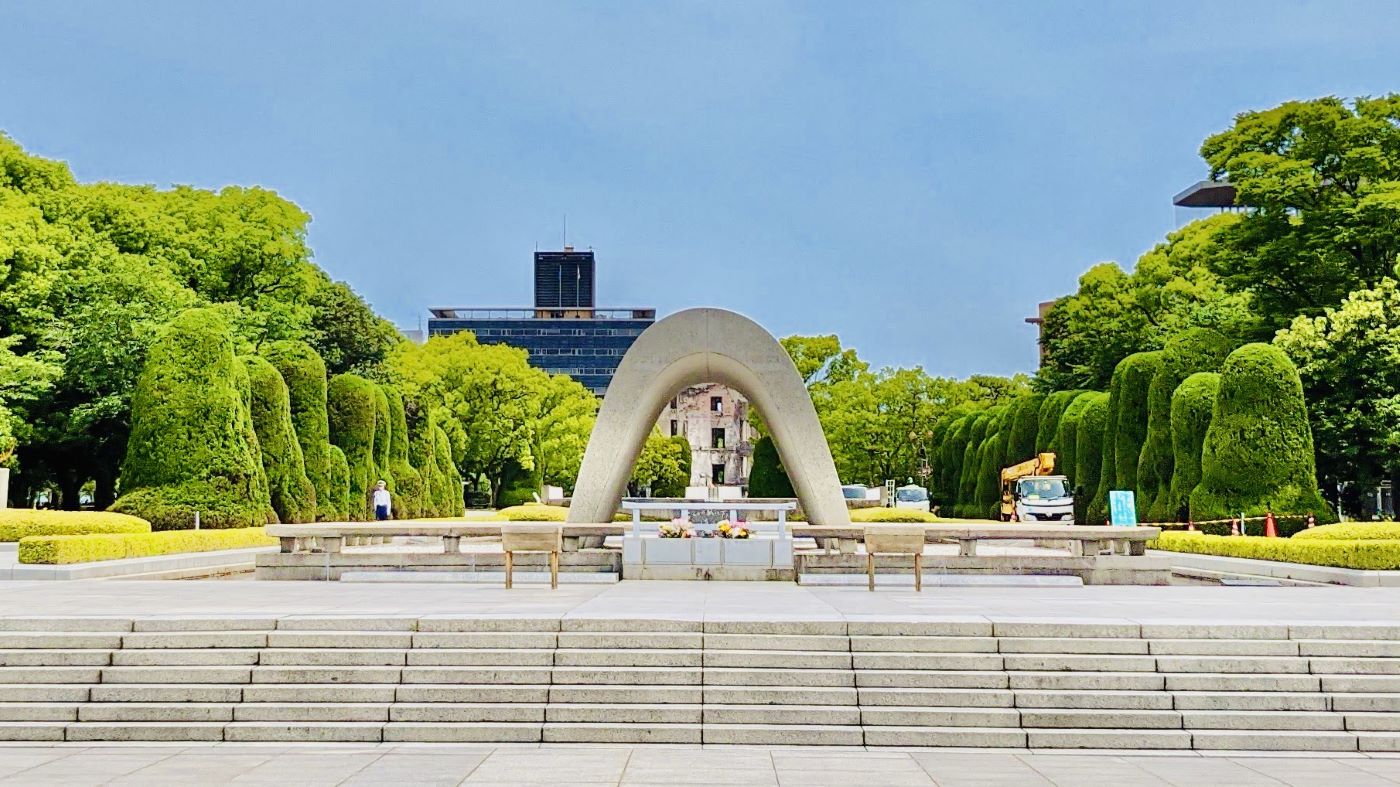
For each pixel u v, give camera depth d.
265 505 23.45
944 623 9.64
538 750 8.12
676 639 9.50
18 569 16.28
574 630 9.70
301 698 8.85
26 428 27.12
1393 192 26.22
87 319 27.16
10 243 26.39
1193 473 23.80
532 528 14.28
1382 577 15.13
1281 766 7.73
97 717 8.67
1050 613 10.68
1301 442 21.78
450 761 7.72
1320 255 28.86
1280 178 28.72
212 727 8.49
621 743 8.37
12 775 7.29
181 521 21.83
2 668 9.17
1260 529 21.33
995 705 8.75
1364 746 8.26
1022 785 7.10
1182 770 7.59
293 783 7.04
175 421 22.41
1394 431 24.05
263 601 12.22
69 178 31.23
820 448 18.70
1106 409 29.94
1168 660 9.16
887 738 8.35
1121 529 16.06
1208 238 36.59
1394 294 24.41
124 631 9.71
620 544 20.41
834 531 16.34
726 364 19.52
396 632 9.66
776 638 9.46
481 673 9.05
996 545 25.38
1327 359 25.08
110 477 31.66
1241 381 22.14
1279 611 11.08
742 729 8.39
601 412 18.77
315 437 28.80
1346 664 9.10
